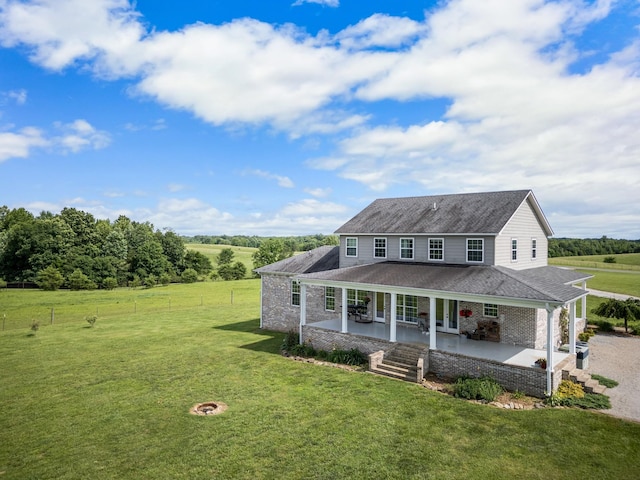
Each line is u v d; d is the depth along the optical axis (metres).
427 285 17.56
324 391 15.02
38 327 29.17
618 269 69.06
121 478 9.52
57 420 12.85
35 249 67.25
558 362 15.33
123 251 76.75
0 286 63.12
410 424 12.16
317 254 28.62
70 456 10.58
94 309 40.59
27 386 16.22
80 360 20.17
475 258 20.27
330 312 24.55
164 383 16.30
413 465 9.95
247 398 14.45
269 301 27.91
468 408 13.30
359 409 13.30
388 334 19.77
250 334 26.03
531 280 17.27
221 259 91.56
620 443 10.81
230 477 9.51
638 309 24.06
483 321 18.98
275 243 82.50
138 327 29.55
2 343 24.39
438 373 16.72
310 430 11.86
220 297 50.34
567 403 13.46
